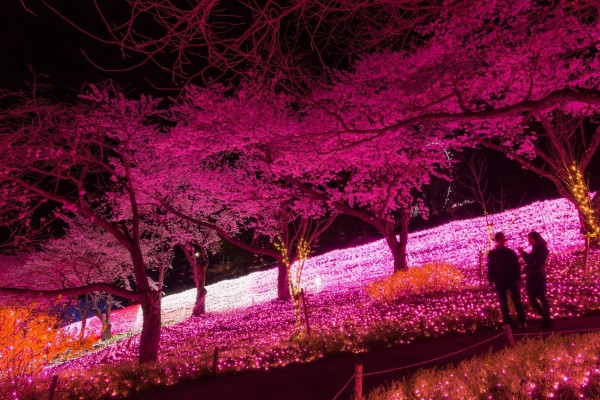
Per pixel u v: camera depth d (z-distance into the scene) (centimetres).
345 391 859
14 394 998
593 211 1468
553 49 1213
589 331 892
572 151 1662
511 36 1027
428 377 744
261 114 1588
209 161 2561
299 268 1630
